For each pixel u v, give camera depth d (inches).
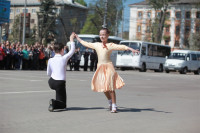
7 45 1036.5
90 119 280.5
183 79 1074.1
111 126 252.5
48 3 3191.4
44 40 3196.4
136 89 612.4
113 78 318.7
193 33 3068.4
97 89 319.9
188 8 3631.9
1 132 220.5
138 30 3922.2
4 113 295.9
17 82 622.5
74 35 330.3
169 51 1785.2
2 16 1322.6
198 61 1766.7
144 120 285.3
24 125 245.4
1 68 1034.7
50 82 324.2
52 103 314.3
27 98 405.7
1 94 436.5
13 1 4335.6
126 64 1579.7
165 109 361.4
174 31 3718.0
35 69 1129.4
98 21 3046.3
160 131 240.5
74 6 4207.7
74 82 689.0
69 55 325.1
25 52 1091.3
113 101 323.0
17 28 3193.9
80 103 381.4
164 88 668.7
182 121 288.7
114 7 2974.9
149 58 1624.0
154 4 2440.9
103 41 322.3
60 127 241.6
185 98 493.4
